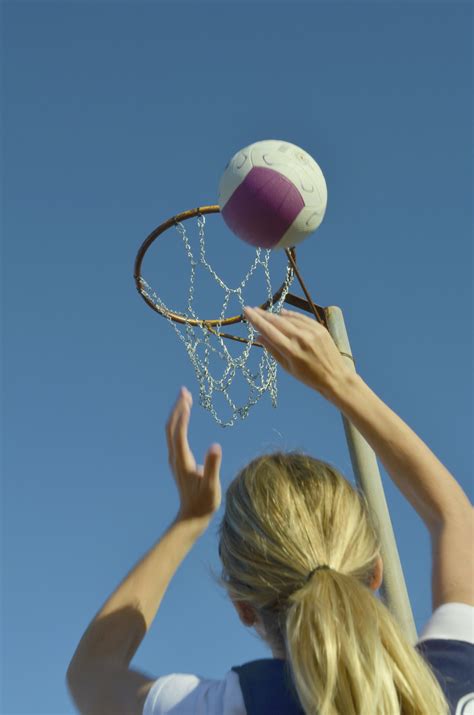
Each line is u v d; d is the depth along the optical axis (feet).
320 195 16.67
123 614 6.04
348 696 4.81
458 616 5.40
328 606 5.08
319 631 4.96
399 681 4.94
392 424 6.07
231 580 5.76
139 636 5.96
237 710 5.00
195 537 6.66
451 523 5.84
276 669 5.24
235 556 5.72
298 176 16.38
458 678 5.14
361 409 6.09
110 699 5.38
